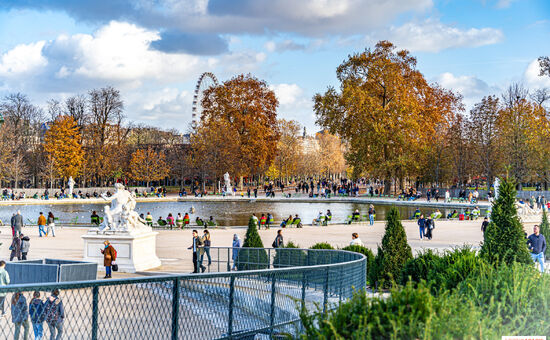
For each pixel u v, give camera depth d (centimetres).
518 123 6944
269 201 7575
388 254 1750
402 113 7038
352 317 575
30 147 9138
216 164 8538
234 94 8825
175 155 10231
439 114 7831
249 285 832
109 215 2177
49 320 717
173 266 2297
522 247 1217
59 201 6925
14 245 2358
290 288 912
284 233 3747
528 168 6912
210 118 9006
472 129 7856
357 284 1171
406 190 8994
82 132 9238
